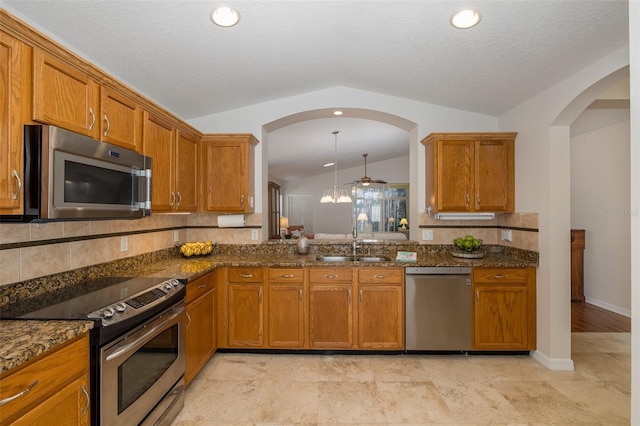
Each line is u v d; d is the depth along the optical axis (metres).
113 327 1.44
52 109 1.44
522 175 3.04
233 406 2.18
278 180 9.98
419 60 2.49
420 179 3.46
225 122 3.49
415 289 2.87
